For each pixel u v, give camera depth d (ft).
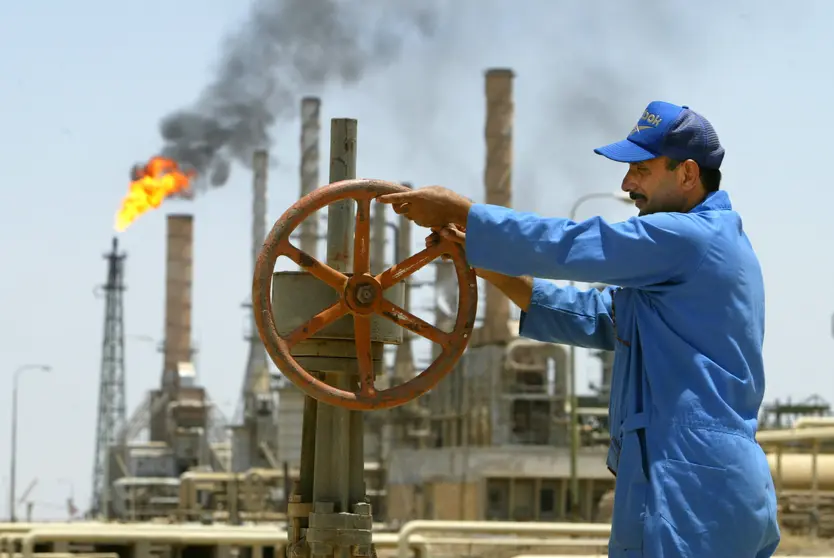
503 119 349.20
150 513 316.19
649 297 16.85
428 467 301.63
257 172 443.73
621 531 16.42
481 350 302.66
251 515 201.36
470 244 16.58
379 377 21.27
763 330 17.04
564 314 19.19
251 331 408.26
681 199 17.46
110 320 443.73
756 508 15.92
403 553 39.65
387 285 19.12
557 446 293.64
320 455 21.33
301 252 19.04
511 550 49.98
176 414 433.89
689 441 16.05
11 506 260.42
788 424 229.25
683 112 17.43
